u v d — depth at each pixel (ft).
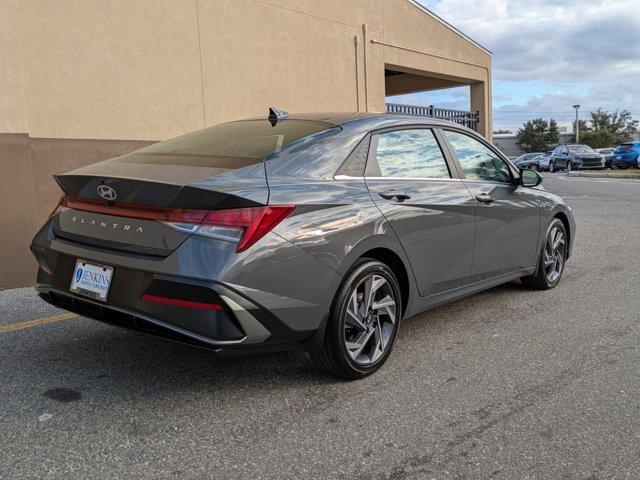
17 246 19.33
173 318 9.53
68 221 11.18
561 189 59.36
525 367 12.41
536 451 9.08
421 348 13.56
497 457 8.91
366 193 11.78
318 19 32.60
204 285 9.31
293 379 11.74
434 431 9.70
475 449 9.14
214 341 9.45
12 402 10.61
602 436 9.55
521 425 9.90
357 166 12.00
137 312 9.79
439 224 13.25
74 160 21.52
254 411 10.35
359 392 11.16
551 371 12.19
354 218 11.17
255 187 10.03
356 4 35.24
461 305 17.12
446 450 9.11
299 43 31.42
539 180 16.06
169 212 9.74
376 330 11.98
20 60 18.98
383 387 11.39
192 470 8.51
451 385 11.50
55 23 20.92
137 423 9.88
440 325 15.26
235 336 9.62
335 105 34.09
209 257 9.37
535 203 17.19
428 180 13.56
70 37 21.36
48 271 11.32
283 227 10.01
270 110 13.60
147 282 9.70
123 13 22.98
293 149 11.27
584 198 49.06
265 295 9.75
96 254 10.36
